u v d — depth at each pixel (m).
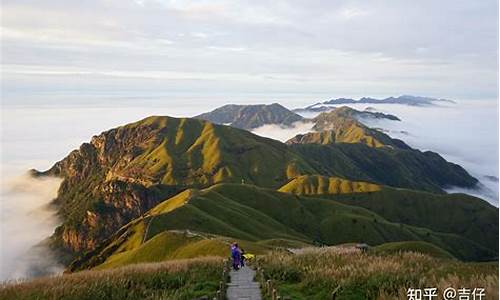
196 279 24.67
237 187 196.62
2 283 20.94
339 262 25.39
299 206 197.00
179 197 174.50
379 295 17.22
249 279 25.70
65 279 22.20
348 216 193.12
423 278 18.12
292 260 28.12
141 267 27.34
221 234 117.81
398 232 193.62
